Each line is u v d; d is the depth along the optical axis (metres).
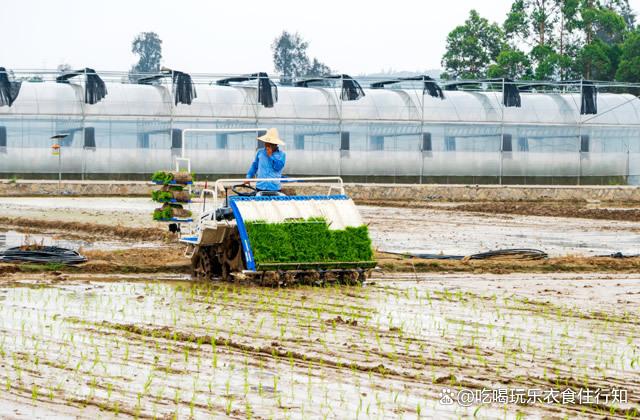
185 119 75.19
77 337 18.64
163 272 29.34
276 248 25.61
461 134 79.88
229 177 76.00
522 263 31.70
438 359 17.03
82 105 73.00
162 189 28.78
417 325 20.25
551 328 20.14
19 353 17.17
